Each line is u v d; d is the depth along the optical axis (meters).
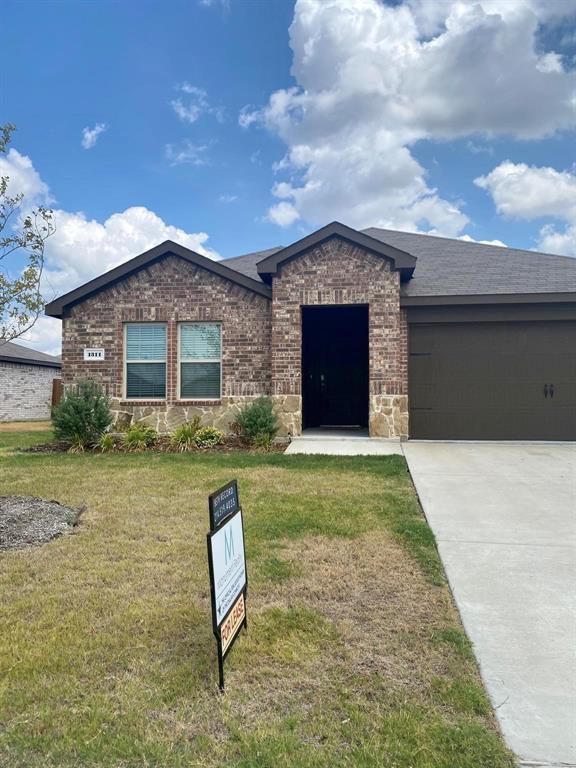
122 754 1.86
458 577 3.50
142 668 2.40
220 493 2.40
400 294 10.00
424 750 1.86
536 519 4.84
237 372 10.55
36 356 22.08
